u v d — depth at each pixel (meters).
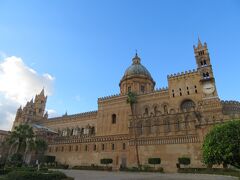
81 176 39.84
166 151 58.62
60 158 79.94
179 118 60.97
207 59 68.69
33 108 126.31
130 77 92.81
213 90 63.59
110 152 69.38
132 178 35.38
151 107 75.31
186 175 41.78
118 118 80.06
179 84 72.31
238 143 26.11
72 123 98.25
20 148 62.47
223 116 55.91
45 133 89.12
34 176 27.67
